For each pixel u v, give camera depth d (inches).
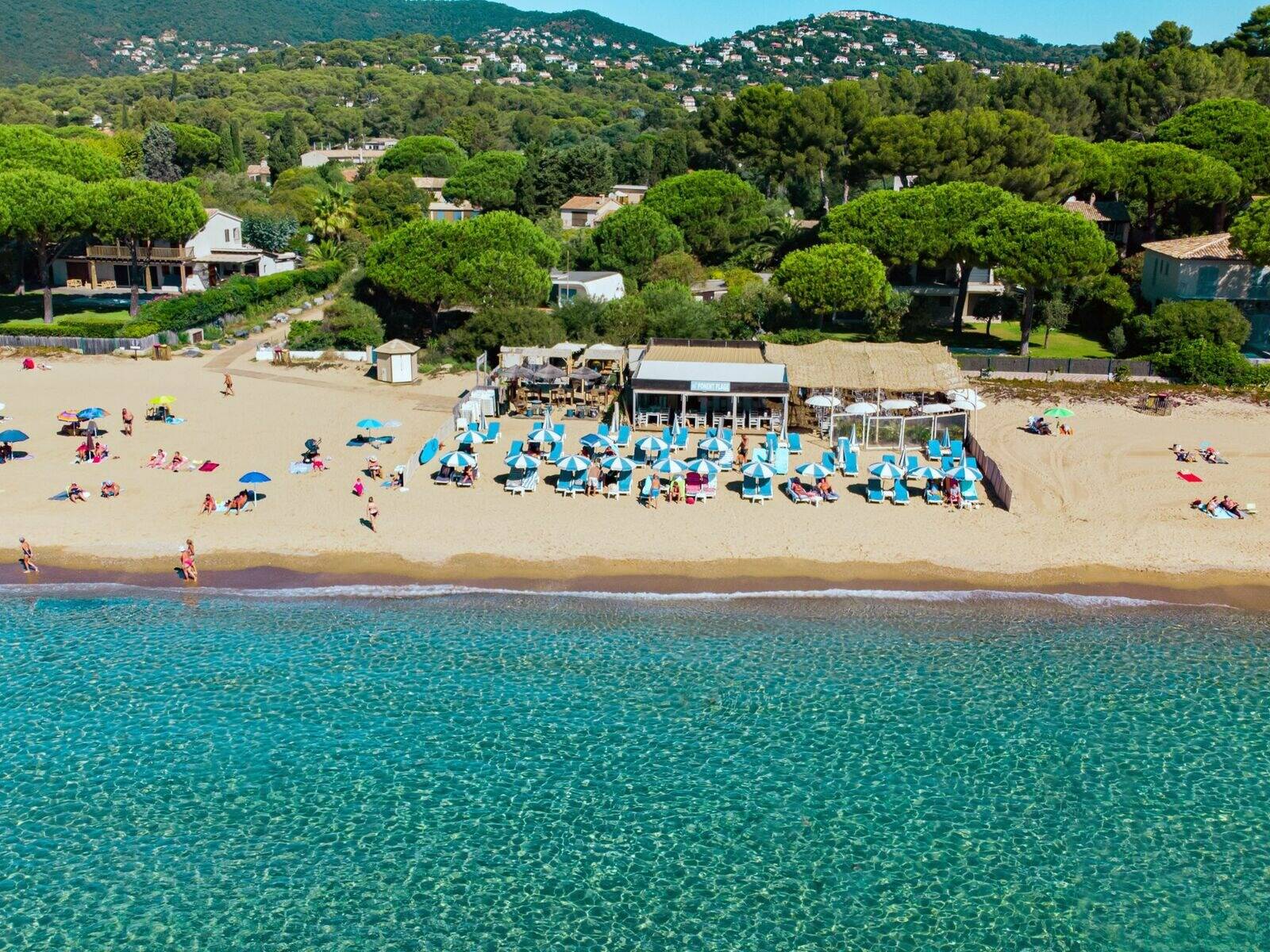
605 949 1022.4
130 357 3036.4
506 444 2272.4
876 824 1190.9
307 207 5064.0
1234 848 1160.8
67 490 1977.1
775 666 1483.8
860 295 3048.7
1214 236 3260.3
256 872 1112.2
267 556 1752.0
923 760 1295.5
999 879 1117.7
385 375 2795.3
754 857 1143.6
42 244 3211.1
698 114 6683.1
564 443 2266.2
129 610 1603.1
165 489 1993.1
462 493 1990.7
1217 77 4544.8
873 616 1611.7
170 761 1273.4
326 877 1107.9
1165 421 2468.0
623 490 1989.4
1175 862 1141.1
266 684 1429.6
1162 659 1510.8
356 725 1346.0
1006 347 3161.9
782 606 1631.4
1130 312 3216.0
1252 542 1833.2
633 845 1156.5
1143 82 4660.4
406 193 5113.2
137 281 3590.1
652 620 1595.7
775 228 4106.8
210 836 1158.3
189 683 1428.4
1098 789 1250.6
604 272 3602.4
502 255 3014.3
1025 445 2289.6
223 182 5280.5
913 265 3533.5
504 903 1075.9
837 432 2333.9
